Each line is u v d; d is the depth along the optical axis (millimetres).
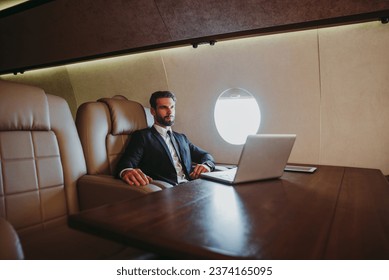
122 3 1963
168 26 1985
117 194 1195
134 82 2420
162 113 1756
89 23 2240
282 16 1676
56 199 1194
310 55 1729
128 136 1763
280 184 983
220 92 2039
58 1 2178
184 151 1841
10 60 3090
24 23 2539
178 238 484
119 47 2320
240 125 2012
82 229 575
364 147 1689
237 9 1721
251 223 566
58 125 1284
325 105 1751
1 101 1066
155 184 1243
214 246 450
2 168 1017
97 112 1565
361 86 1644
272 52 1821
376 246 455
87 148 1465
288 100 1842
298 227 544
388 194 837
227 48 1941
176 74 2180
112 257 751
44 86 3092
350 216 618
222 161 2125
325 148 1790
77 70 2746
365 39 1594
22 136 1112
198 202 735
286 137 1044
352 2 1503
